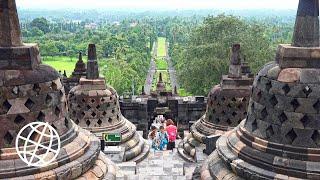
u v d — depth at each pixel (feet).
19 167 34.78
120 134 76.48
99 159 42.75
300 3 36.99
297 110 35.53
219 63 188.96
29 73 36.70
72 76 120.37
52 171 35.94
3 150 35.12
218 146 41.19
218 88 77.66
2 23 36.22
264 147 36.70
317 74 35.63
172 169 71.36
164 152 84.38
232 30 201.05
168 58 520.83
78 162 37.96
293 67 36.52
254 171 35.83
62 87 40.40
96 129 76.64
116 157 69.92
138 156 78.43
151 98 127.13
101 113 77.46
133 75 258.16
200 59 192.44
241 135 39.93
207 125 77.61
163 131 89.45
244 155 37.65
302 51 36.17
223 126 75.41
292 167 34.68
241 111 74.90
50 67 39.86
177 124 123.24
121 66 264.52
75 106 77.87
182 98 133.28
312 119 35.12
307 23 36.63
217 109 76.33
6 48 35.99
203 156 70.33
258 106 38.42
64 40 520.83
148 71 383.86
